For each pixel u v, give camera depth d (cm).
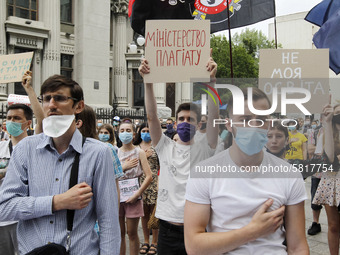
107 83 2166
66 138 210
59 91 207
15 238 333
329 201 382
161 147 319
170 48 265
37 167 203
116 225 208
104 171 209
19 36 1831
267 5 365
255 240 165
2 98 1692
